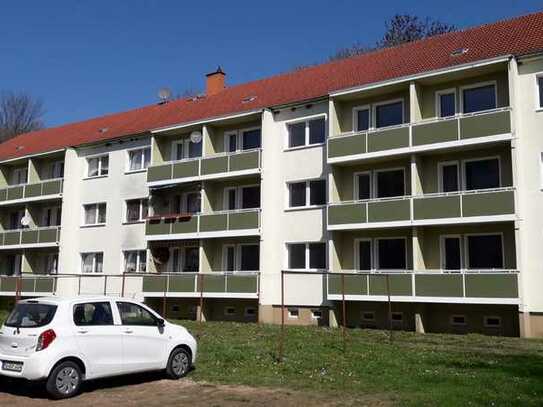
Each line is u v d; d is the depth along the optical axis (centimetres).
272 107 2836
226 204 3036
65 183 3684
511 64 2156
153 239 3136
